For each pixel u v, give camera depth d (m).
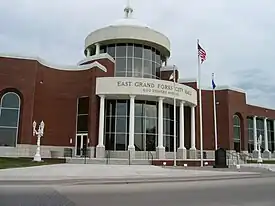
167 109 40.16
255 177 22.55
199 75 33.69
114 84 35.66
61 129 36.88
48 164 28.58
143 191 13.38
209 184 17.03
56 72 37.91
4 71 34.19
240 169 28.58
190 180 19.23
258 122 60.94
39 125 33.69
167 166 30.62
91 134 35.34
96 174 20.16
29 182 15.97
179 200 10.97
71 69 38.25
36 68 35.38
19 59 34.84
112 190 13.61
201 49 34.12
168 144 39.31
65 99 37.56
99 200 10.60
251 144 57.84
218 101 49.31
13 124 33.88
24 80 34.59
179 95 38.00
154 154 36.38
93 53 45.28
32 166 25.56
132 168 26.08
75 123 37.28
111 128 37.00
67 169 23.31
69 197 11.18
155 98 37.22
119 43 42.53
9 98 34.31
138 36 41.69
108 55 40.03
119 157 35.62
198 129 45.66
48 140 36.06
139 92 35.53
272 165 36.81
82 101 37.44
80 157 34.56
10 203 9.66
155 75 43.75
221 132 48.25
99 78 36.22
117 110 37.44
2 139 33.41
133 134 34.94
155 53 44.28
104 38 42.06
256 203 10.59
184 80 47.00
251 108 57.94
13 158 31.33
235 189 14.74
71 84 37.97
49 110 36.69
